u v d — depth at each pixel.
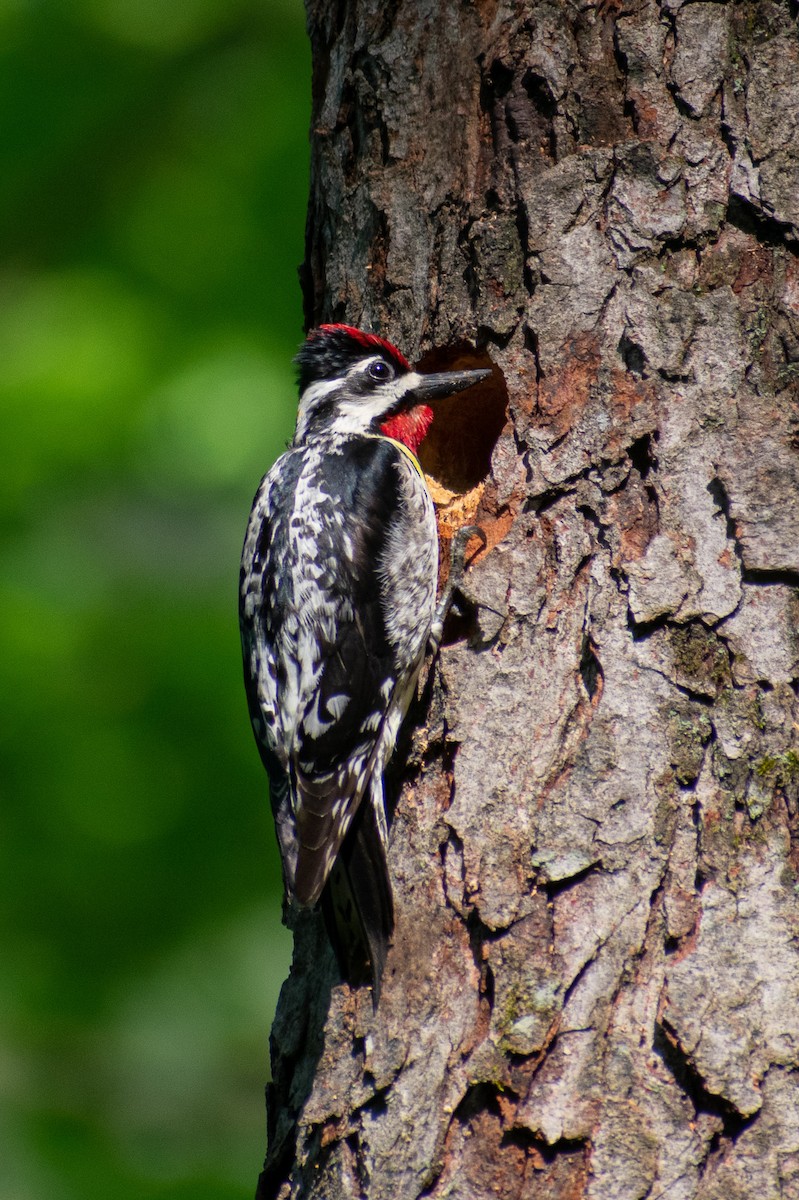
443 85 10.27
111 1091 16.05
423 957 8.52
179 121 19.02
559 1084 7.87
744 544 8.80
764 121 9.41
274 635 10.23
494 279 9.77
